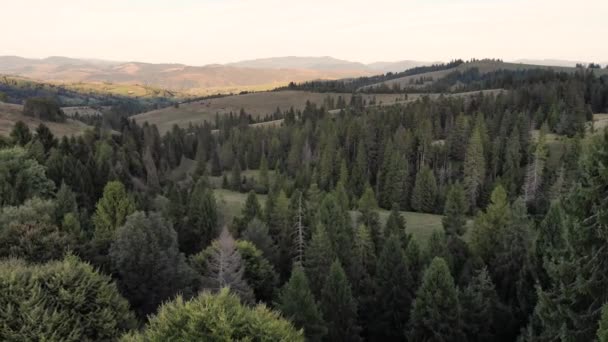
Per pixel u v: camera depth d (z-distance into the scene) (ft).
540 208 264.52
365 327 130.41
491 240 160.86
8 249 101.76
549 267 74.90
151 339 52.95
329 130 489.26
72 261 75.41
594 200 64.59
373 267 168.66
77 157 296.71
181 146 543.39
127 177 282.56
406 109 543.80
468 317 108.78
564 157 328.49
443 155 387.34
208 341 51.16
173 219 201.67
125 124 559.79
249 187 377.50
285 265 182.70
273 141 496.23
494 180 320.91
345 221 191.72
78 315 67.26
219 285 114.32
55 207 150.00
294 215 196.34
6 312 62.39
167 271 108.06
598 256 64.03
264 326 53.36
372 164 422.41
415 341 102.94
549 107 463.01
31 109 451.53
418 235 226.38
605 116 469.98
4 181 164.35
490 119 444.14
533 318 88.53
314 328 95.86
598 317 63.52
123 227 110.11
